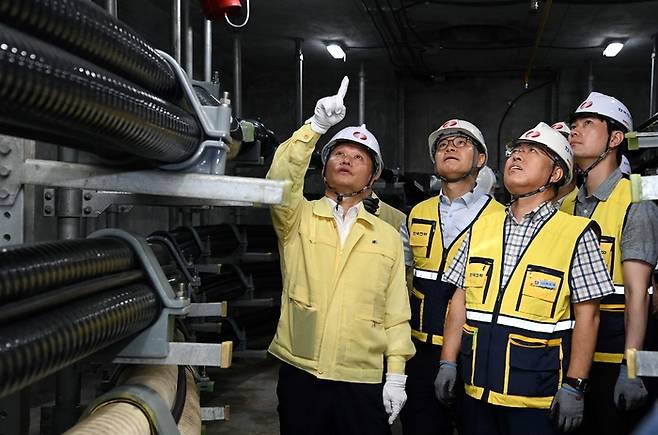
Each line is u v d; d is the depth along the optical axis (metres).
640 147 1.57
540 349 1.88
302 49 6.64
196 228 4.14
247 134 2.94
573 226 1.94
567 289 1.89
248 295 4.80
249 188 1.29
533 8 4.81
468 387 1.99
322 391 2.06
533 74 7.86
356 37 6.18
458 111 8.12
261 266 5.20
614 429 2.17
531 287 1.90
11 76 0.76
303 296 2.09
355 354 2.05
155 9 4.89
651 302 2.38
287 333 2.12
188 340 2.14
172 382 1.58
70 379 2.30
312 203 2.21
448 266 2.42
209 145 1.30
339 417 2.07
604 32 5.93
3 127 1.02
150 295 1.38
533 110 8.03
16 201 1.50
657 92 6.01
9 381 0.89
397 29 5.93
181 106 1.35
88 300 1.17
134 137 1.07
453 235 2.45
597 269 1.88
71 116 0.90
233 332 4.71
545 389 1.88
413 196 6.66
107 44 1.00
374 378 2.09
